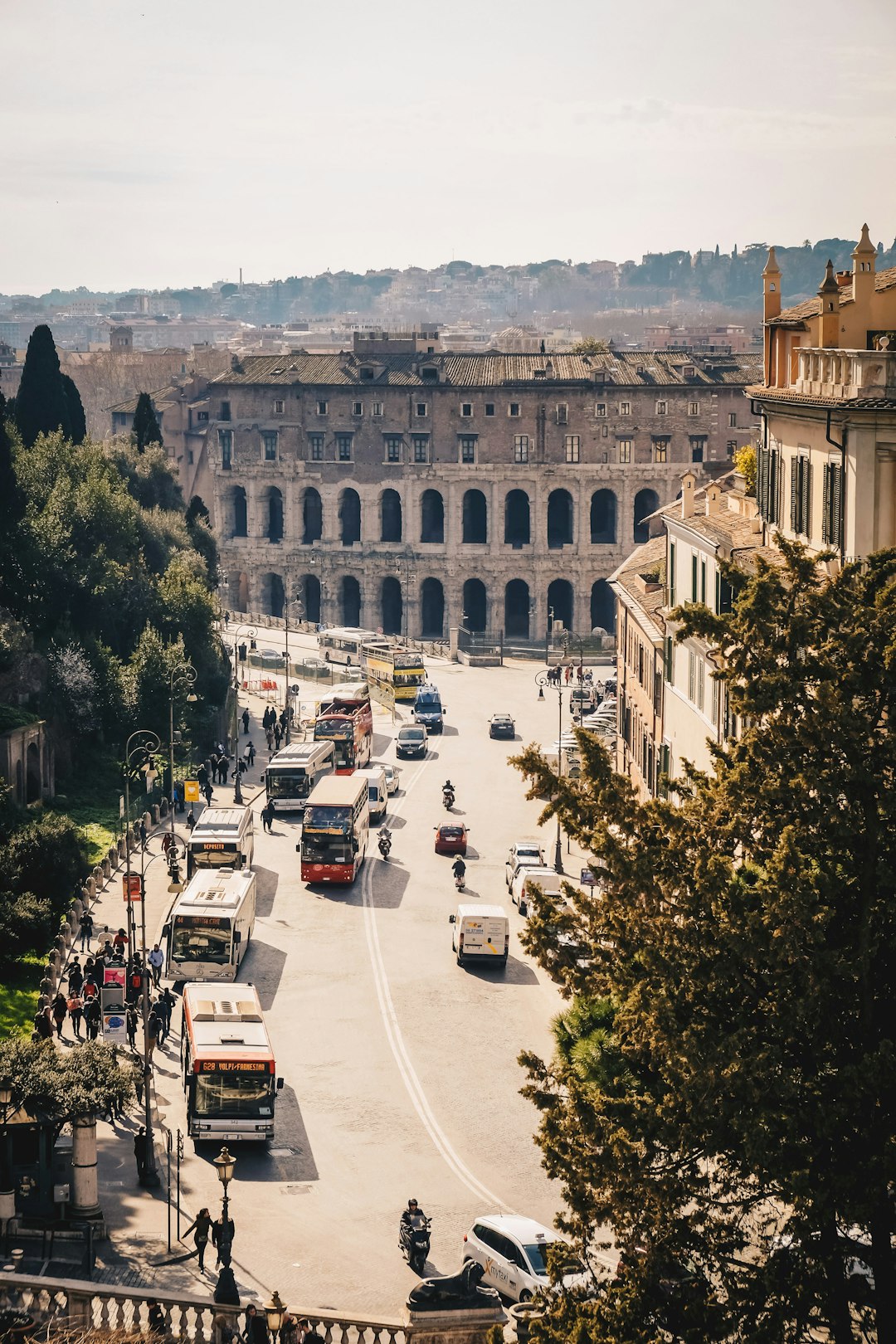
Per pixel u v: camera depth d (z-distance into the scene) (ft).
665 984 178.81
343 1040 370.12
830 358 254.47
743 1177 181.16
